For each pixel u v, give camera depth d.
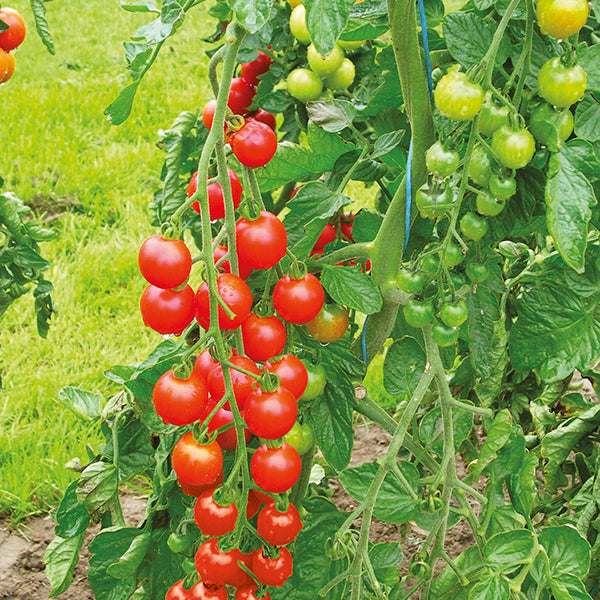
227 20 1.54
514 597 1.16
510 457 1.22
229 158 1.27
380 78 1.37
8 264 1.56
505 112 1.00
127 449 1.40
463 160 1.03
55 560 1.39
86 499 1.33
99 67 5.54
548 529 1.14
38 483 2.30
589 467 1.54
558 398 1.71
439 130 1.10
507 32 1.11
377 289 1.17
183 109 4.76
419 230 1.29
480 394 1.55
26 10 6.65
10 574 2.07
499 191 0.99
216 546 1.00
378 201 1.72
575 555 1.12
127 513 2.27
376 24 1.18
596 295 1.23
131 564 1.28
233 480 0.98
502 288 1.24
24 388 2.64
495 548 1.12
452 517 1.26
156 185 3.97
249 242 1.02
